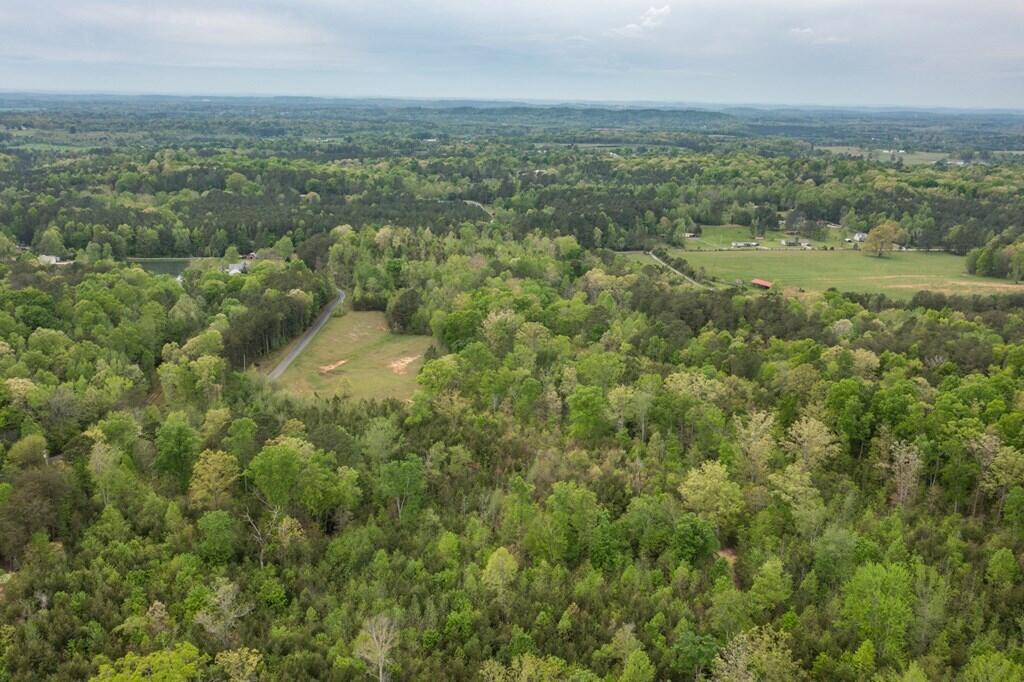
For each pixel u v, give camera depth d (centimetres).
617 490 9775
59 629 7156
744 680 6438
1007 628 7388
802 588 7856
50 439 10981
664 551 8650
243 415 11562
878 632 7150
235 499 9369
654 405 11656
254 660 6538
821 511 8638
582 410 11175
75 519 8769
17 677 6606
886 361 13100
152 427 11162
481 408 12456
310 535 9038
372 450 10325
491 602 7750
